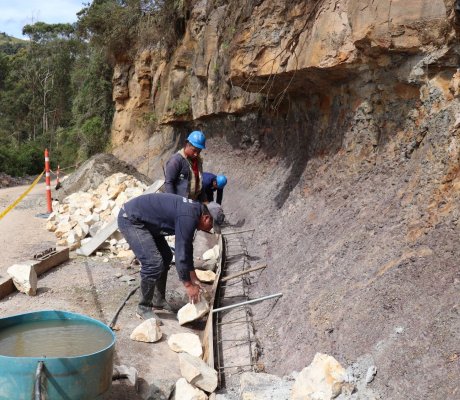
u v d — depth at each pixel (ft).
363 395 9.34
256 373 11.80
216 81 39.81
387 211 14.19
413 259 11.53
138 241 15.33
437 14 13.73
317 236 16.98
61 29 156.04
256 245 22.68
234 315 16.03
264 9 21.86
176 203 14.70
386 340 10.16
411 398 8.64
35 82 150.10
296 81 21.40
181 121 53.93
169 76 57.52
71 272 20.81
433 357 8.98
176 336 14.37
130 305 17.31
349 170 18.03
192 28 52.21
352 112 18.42
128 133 76.28
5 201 44.29
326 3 17.58
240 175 36.81
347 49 16.57
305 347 12.10
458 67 13.55
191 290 14.47
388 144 16.33
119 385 12.11
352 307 11.85
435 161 13.21
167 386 12.26
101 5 77.30
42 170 95.81
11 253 24.12
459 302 9.50
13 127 149.48
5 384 9.10
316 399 9.52
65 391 9.27
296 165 24.91
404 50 14.66
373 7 15.06
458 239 10.90
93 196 34.30
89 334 11.53
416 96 15.23
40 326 11.85
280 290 16.03
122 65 78.13
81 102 95.86
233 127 40.78
